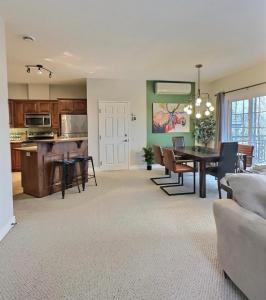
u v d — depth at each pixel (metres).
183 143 6.30
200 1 2.63
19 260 2.28
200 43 3.93
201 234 2.79
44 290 1.86
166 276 2.01
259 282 1.45
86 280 1.97
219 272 2.06
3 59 2.91
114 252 2.41
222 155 4.14
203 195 4.21
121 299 1.75
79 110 7.26
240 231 1.60
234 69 5.68
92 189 4.80
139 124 6.97
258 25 3.27
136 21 3.11
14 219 3.14
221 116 6.46
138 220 3.22
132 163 7.02
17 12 2.83
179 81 7.01
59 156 4.69
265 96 5.23
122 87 6.77
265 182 1.67
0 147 2.73
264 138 5.32
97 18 3.01
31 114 7.12
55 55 4.43
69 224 3.11
